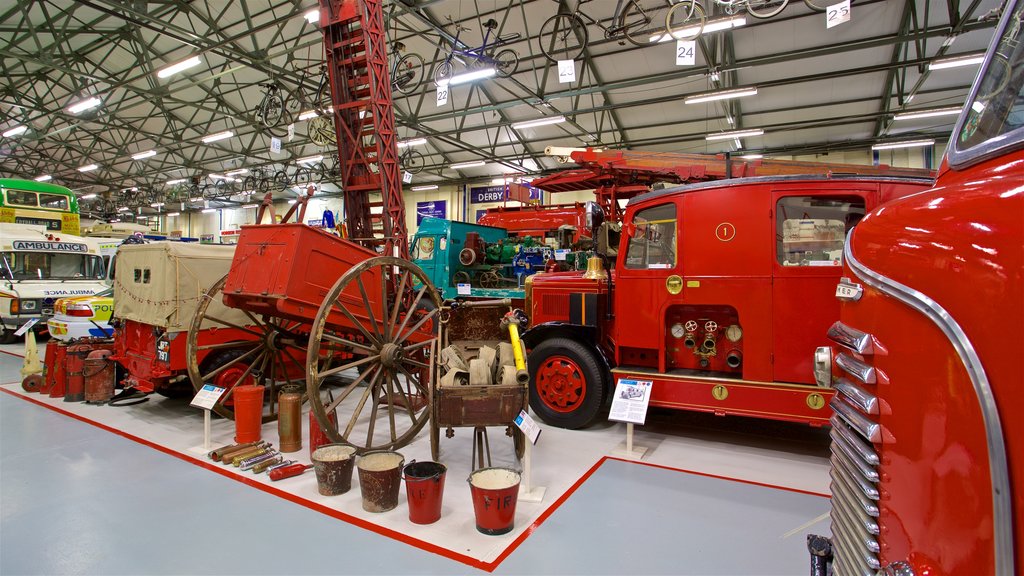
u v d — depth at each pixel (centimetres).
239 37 1109
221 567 251
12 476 362
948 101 1295
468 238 968
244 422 417
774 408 376
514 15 1112
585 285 473
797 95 1313
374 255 466
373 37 514
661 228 426
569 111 1505
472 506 315
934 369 92
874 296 116
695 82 1308
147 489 341
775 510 309
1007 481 75
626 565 250
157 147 2003
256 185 2064
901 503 102
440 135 1642
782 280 376
